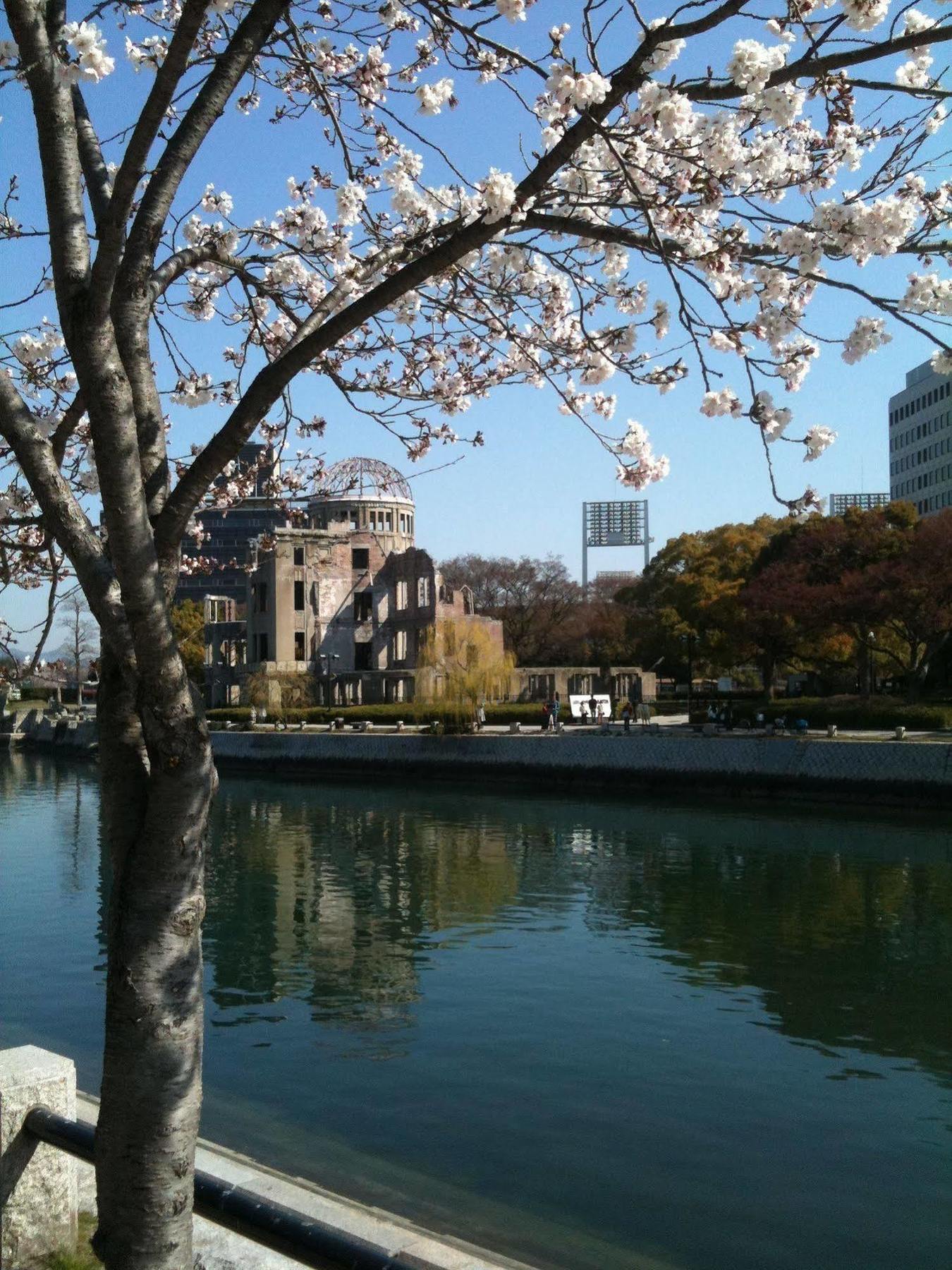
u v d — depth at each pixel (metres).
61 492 4.27
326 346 4.62
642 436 6.45
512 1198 10.55
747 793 42.84
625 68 4.70
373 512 92.06
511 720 63.44
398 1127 12.20
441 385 7.69
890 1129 12.20
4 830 39.22
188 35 4.00
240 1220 4.38
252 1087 13.41
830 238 5.10
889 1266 9.40
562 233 5.65
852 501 144.12
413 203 7.25
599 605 100.12
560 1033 15.39
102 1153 4.10
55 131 4.25
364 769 56.72
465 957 19.70
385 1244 6.23
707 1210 10.34
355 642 90.25
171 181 4.62
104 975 18.61
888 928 21.59
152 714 4.08
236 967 19.25
